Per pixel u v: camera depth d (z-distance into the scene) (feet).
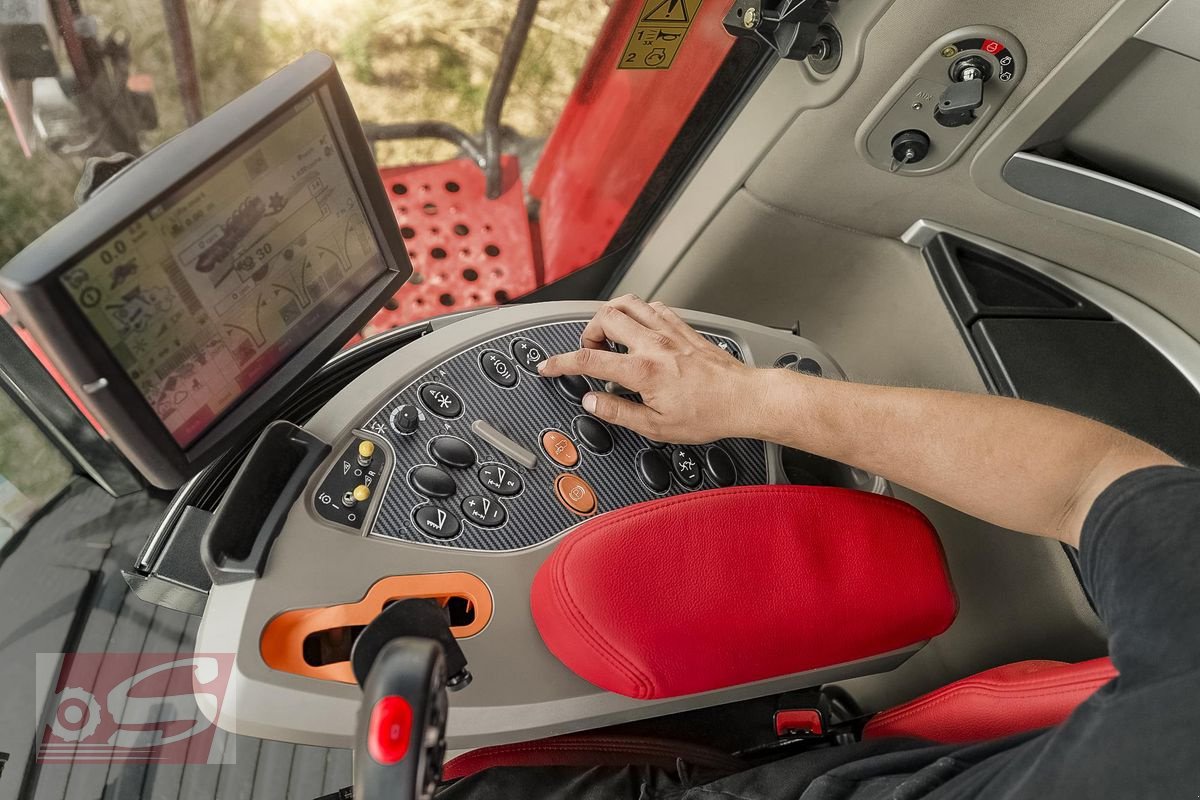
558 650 2.35
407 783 1.22
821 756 2.28
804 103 3.22
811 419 2.52
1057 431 2.13
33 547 3.92
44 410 3.41
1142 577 1.54
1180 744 1.37
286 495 2.32
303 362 2.43
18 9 2.94
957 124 3.13
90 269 1.71
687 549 2.41
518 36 4.40
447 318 3.15
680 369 2.68
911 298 3.93
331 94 2.12
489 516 2.59
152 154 1.83
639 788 2.40
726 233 3.89
